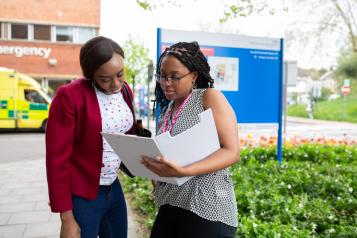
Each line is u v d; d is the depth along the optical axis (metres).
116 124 2.24
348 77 37.94
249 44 6.64
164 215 2.13
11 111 15.83
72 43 25.58
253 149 8.23
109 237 2.46
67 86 2.12
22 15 24.69
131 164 2.03
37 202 5.74
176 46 1.96
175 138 1.67
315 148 8.32
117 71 2.03
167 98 2.09
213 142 1.79
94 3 25.73
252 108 6.80
